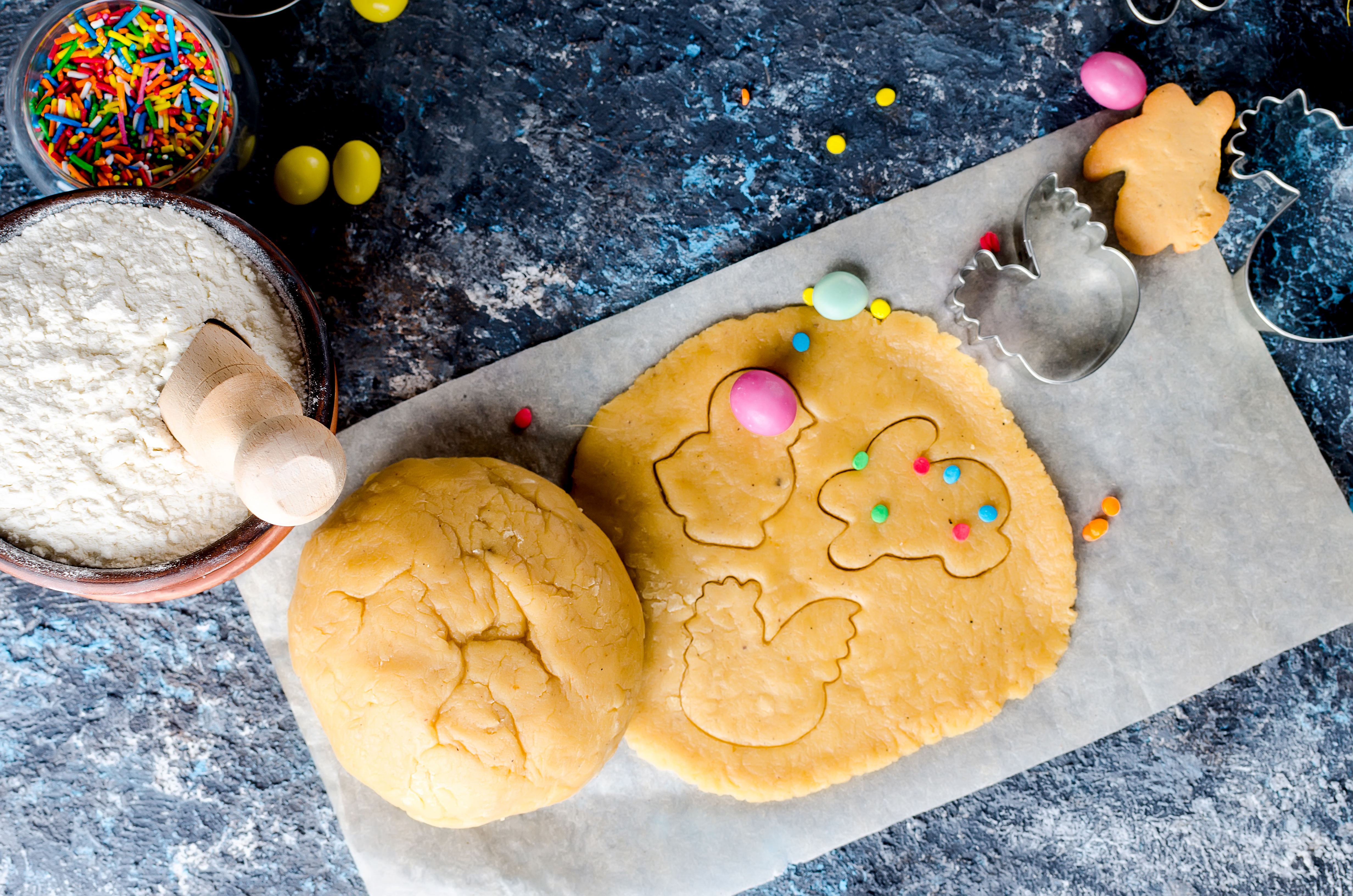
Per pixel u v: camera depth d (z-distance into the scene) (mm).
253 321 782
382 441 848
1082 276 844
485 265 851
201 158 807
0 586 845
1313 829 856
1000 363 853
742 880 845
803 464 848
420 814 788
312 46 843
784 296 850
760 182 853
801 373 849
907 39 851
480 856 843
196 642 850
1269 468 851
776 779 841
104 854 851
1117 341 837
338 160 832
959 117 852
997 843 857
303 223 844
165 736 850
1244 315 850
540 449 852
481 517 795
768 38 850
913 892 857
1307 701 856
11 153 838
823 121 852
